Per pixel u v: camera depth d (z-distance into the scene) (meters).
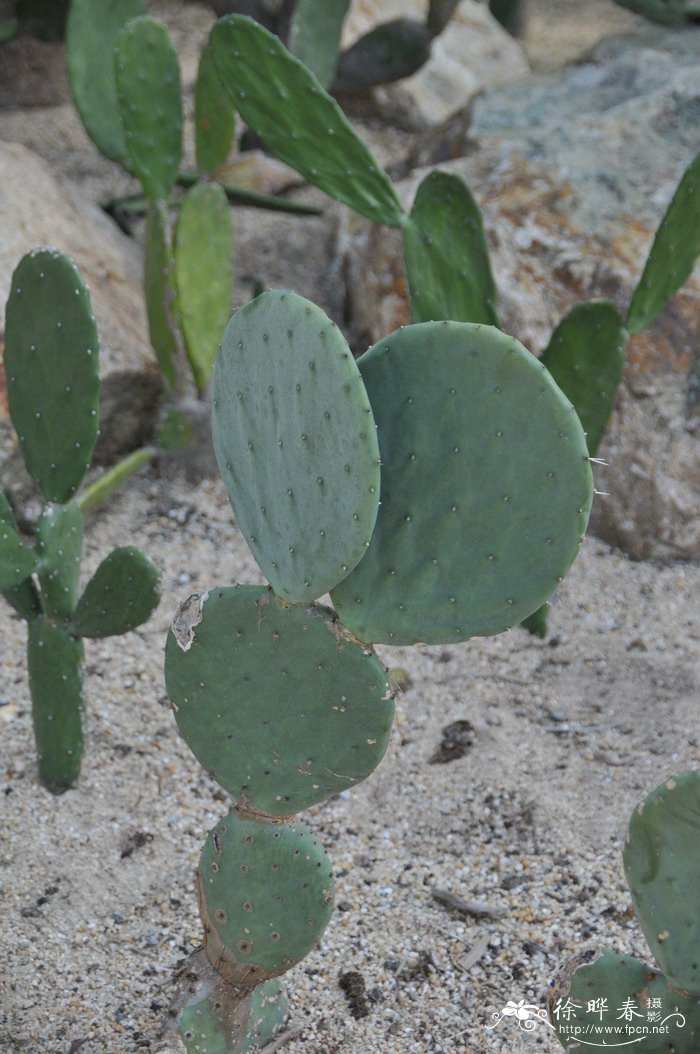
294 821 2.51
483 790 2.94
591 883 2.82
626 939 2.75
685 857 2.37
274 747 2.46
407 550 2.39
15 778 2.93
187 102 5.62
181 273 3.31
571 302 3.46
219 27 2.88
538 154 3.86
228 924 2.53
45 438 2.76
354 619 2.41
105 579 2.76
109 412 3.39
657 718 3.04
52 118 5.51
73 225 3.79
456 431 2.36
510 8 6.48
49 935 2.75
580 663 3.14
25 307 2.72
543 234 3.56
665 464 3.32
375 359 2.38
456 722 3.03
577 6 7.73
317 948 2.75
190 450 3.39
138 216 4.56
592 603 3.25
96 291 3.58
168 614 3.18
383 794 2.94
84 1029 2.66
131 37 3.17
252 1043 2.63
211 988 2.61
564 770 2.96
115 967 2.72
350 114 5.81
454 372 2.35
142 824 2.89
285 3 4.75
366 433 2.31
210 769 2.50
